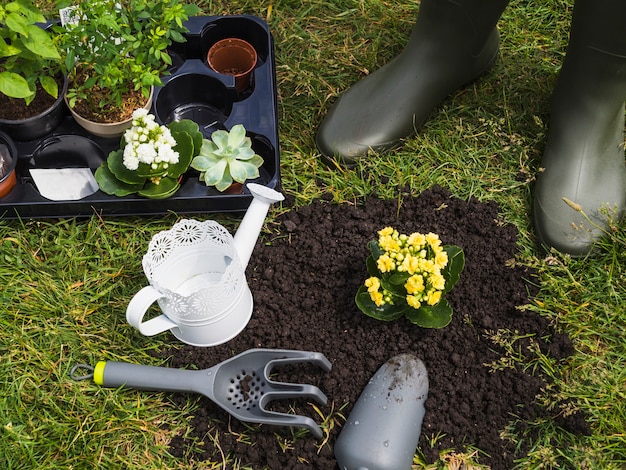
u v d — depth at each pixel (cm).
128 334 88
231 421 83
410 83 98
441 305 84
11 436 82
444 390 85
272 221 96
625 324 89
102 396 84
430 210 96
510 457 82
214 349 87
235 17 103
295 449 82
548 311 89
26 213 93
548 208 93
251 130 96
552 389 85
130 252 93
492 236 94
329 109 102
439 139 103
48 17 107
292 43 109
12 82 80
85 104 94
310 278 92
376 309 85
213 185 92
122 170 90
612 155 94
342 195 97
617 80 87
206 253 86
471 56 99
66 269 92
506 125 104
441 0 91
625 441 82
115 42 92
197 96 102
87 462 81
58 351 87
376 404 81
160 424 84
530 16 113
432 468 82
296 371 86
